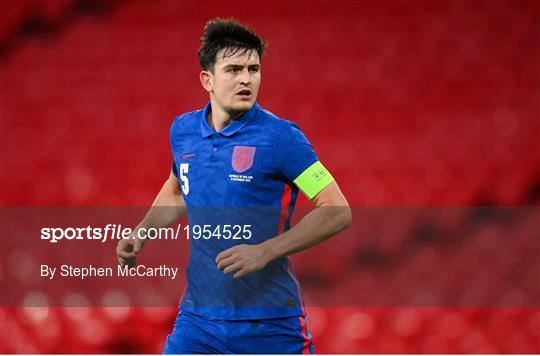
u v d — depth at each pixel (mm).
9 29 36781
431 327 24875
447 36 33438
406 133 31672
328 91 33125
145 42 35938
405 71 33000
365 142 31703
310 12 35188
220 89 10641
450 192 30281
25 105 35062
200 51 11016
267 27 35000
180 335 11062
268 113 10953
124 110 34344
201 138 11039
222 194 10727
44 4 37062
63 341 25469
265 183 10648
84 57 36000
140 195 32125
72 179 32781
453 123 31578
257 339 10711
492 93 32031
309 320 25000
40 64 36000
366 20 34438
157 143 33344
